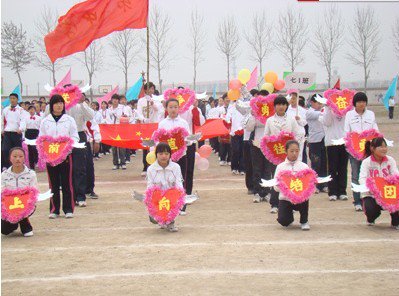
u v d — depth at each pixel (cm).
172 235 883
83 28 1382
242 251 768
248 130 1178
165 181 933
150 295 586
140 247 805
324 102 1162
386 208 888
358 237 848
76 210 1147
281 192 905
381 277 635
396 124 3988
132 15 1423
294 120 1064
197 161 1388
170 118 1102
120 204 1216
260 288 602
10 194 898
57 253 783
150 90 1559
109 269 694
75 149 1175
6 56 3853
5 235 920
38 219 1059
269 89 1309
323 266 686
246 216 1042
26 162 1950
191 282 630
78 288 619
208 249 784
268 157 1047
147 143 1076
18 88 2662
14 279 660
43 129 1057
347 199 1227
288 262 707
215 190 1406
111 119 2247
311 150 1346
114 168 2003
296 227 932
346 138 1072
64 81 2405
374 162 934
